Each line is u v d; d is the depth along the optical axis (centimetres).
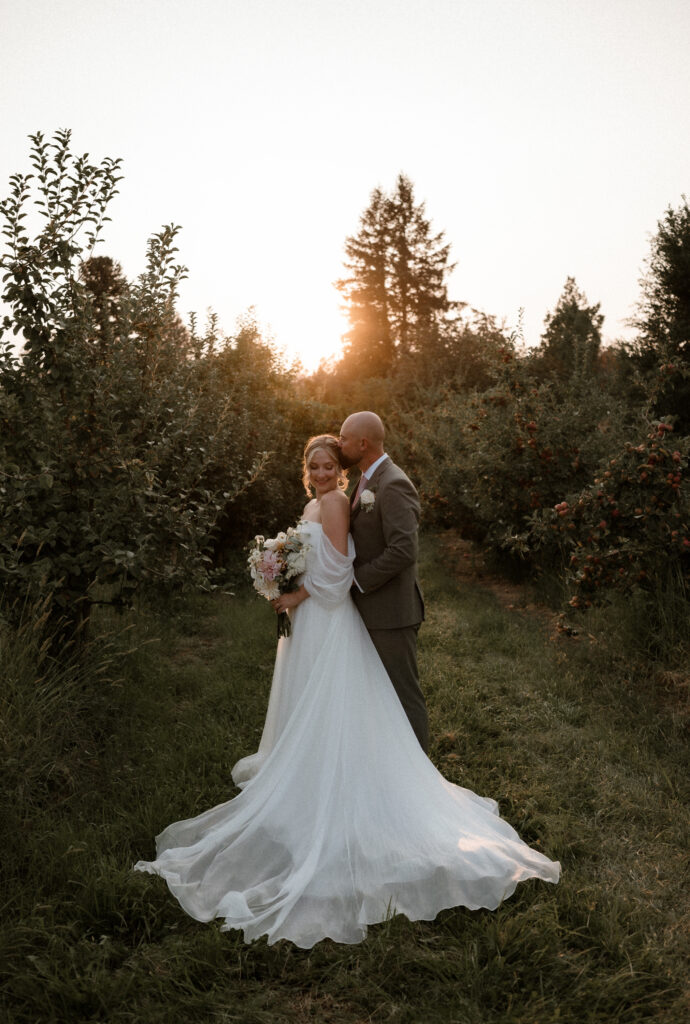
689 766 387
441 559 1035
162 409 483
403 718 330
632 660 516
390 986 236
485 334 888
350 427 349
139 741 403
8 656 341
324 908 271
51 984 225
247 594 776
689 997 230
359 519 346
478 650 599
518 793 363
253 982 237
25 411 425
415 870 279
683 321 1447
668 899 281
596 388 849
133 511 430
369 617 343
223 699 479
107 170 414
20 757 316
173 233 470
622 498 504
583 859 308
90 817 326
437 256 4588
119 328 479
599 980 233
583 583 514
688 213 1477
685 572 512
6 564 380
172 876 282
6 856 280
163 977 235
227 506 824
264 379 1018
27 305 405
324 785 301
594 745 415
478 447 807
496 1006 229
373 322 4538
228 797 352
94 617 569
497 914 265
